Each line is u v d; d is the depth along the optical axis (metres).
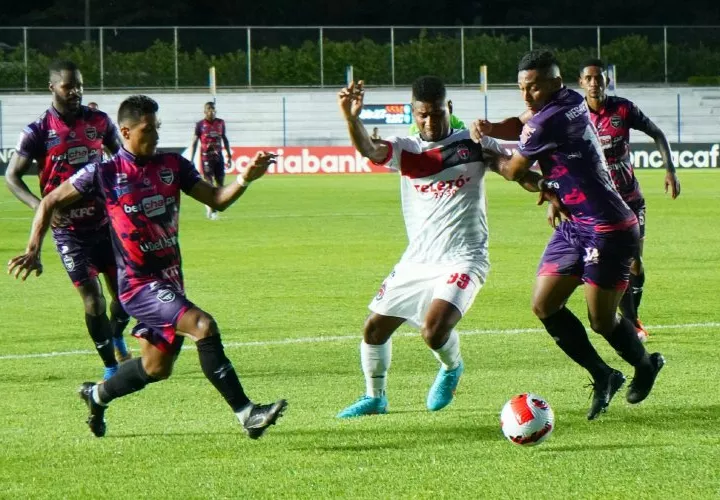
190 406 24.05
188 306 20.11
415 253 23.34
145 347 20.52
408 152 22.92
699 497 16.95
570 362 28.66
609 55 158.12
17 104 146.00
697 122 156.62
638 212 33.25
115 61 151.00
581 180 22.33
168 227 20.50
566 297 23.06
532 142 22.16
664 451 19.66
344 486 17.75
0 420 22.83
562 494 17.17
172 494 17.47
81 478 18.41
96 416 21.06
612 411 23.09
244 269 50.06
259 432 19.58
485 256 23.33
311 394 25.28
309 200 93.94
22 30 149.25
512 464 18.94
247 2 194.62
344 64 155.88
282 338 32.81
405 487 17.64
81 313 38.38
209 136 83.88
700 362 28.38
